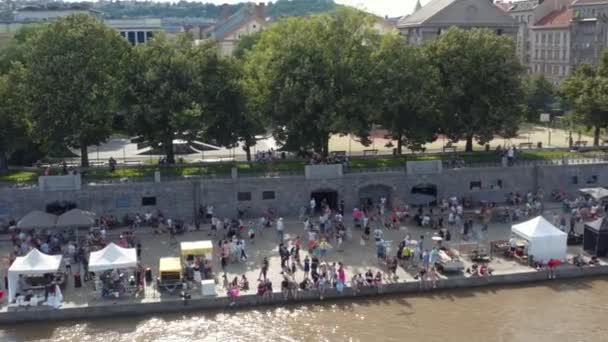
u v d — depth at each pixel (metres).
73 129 67.31
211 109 71.25
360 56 74.25
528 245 53.91
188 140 69.62
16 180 65.88
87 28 69.69
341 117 68.12
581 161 74.81
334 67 70.44
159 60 68.62
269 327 44.97
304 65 70.06
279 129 72.88
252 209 66.88
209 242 51.50
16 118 68.69
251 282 50.25
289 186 67.19
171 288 48.34
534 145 89.38
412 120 76.25
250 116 72.06
